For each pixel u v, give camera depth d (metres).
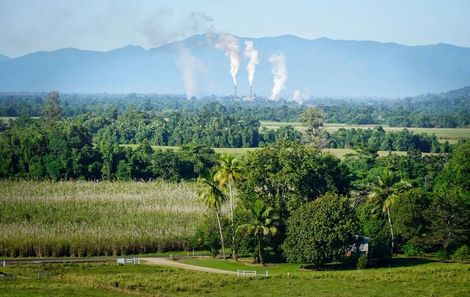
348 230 132.38
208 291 108.25
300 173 152.88
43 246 144.75
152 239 154.00
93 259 140.50
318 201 136.25
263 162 154.62
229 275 121.69
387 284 115.12
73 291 101.06
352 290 110.38
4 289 99.94
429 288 111.75
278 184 150.50
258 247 139.62
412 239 147.50
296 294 107.38
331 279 118.56
